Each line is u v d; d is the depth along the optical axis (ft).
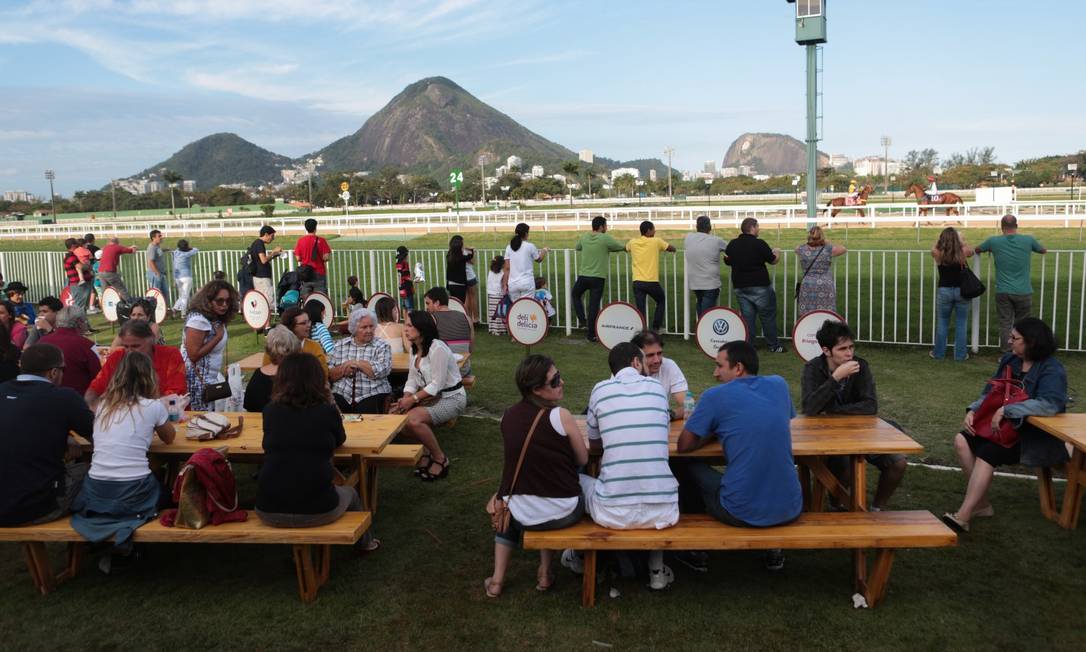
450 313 26.94
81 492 15.44
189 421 18.79
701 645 13.16
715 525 14.42
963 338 32.48
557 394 14.74
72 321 20.81
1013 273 31.73
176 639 13.70
